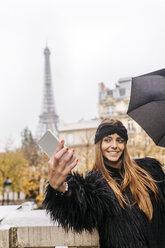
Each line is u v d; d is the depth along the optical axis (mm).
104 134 1714
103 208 1484
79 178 1506
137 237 1495
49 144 1392
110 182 1626
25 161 27734
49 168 1275
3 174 26578
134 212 1549
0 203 27609
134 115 1946
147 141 18156
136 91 1937
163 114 1896
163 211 1688
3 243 1735
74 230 1462
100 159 1730
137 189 1633
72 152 1268
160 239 1608
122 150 1735
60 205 1402
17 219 1951
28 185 23344
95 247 1754
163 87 1877
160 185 1774
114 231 1488
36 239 1792
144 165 1859
